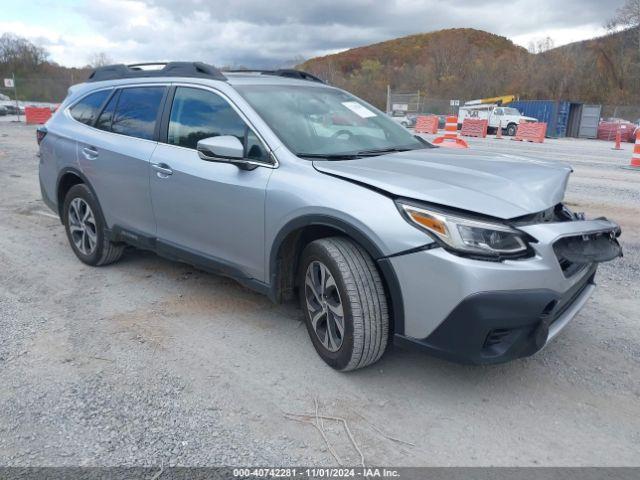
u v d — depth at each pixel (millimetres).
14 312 4180
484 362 2809
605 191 9531
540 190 3172
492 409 3000
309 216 3201
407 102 38875
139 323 4004
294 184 3320
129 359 3490
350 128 4117
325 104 4254
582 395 3139
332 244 3166
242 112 3783
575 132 33281
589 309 4328
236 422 2867
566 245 2955
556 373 3367
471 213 2807
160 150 4230
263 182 3479
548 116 33062
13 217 7191
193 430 2801
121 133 4668
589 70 55969
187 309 4254
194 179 3893
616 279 4996
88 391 3129
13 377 3266
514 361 3504
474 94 61531
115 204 4688
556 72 56281
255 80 4191
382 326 3094
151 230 4426
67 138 5160
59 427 2816
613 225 3264
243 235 3654
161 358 3508
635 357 3566
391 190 2969
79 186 5070
